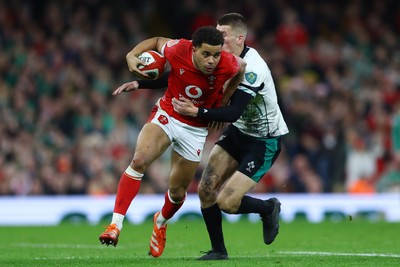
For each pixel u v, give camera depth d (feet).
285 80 262.88
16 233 164.04
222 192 105.29
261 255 115.24
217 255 104.88
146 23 286.87
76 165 217.97
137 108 240.73
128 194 98.68
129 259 104.94
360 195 213.66
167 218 104.68
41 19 275.18
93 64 257.55
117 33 271.49
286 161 233.76
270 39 276.82
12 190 212.43
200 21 283.38
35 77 248.73
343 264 96.17
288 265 95.09
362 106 255.70
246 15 284.82
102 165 217.15
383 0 299.79
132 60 100.42
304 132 242.78
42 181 213.66
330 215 209.87
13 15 267.39
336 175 229.86
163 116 99.76
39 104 238.89
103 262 99.86
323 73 271.90
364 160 227.61
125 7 284.61
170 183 102.47
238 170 106.63
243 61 100.27
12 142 221.25
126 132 230.48
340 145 230.48
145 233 163.73
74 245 137.69
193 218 203.62
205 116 97.91
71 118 236.02
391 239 144.97
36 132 228.22
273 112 107.24
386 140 242.17
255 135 107.24
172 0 289.53
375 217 210.79
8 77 248.93
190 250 126.21
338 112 248.93
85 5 276.00
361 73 274.36
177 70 98.63
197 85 98.53
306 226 180.75
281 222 196.13
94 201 202.18
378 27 295.07
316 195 211.82
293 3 290.35
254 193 217.97
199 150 101.19
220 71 98.02
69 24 268.82
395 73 276.21
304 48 277.85
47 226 184.85
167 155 223.30
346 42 285.43
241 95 101.14
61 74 250.16
